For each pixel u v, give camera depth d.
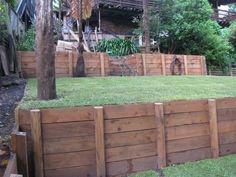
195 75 11.30
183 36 14.75
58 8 15.49
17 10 11.48
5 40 7.95
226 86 7.25
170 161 4.20
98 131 3.76
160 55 11.34
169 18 14.65
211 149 4.54
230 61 16.91
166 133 4.19
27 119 3.59
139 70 10.84
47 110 3.59
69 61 9.49
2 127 4.04
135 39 15.35
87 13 9.53
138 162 3.99
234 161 4.36
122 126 3.91
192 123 4.41
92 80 8.09
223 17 22.62
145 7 12.95
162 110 4.14
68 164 3.65
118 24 18.62
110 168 3.83
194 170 3.99
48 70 4.61
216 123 4.57
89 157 3.74
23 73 8.84
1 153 3.10
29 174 3.48
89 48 13.90
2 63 7.44
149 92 5.68
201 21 14.95
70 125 3.67
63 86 6.61
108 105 3.99
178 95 5.26
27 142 3.52
